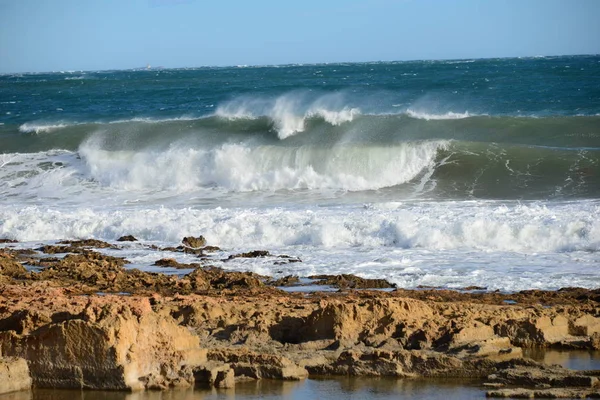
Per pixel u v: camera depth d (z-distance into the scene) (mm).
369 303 23750
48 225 46469
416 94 109875
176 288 32469
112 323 20422
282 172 59562
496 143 64250
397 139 68375
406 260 37250
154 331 21078
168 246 42469
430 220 42719
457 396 19578
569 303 28328
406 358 21562
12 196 59281
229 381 20359
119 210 51281
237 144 65750
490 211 44906
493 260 36875
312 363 21734
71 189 60812
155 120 80188
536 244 39125
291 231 42562
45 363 20406
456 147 63156
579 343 23516
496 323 24203
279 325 23875
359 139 68875
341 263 37188
